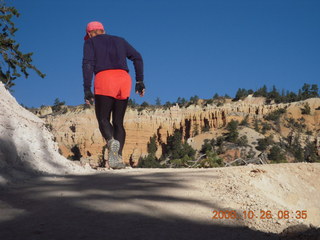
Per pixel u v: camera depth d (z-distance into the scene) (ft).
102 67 15.53
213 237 8.29
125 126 430.61
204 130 441.27
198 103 606.14
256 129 422.41
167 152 422.82
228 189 14.12
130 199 11.31
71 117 421.59
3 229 8.26
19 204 10.71
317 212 17.72
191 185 14.19
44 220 8.98
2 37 64.95
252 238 8.45
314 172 21.50
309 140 409.90
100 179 15.48
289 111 481.05
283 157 343.87
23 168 16.78
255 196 13.89
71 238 7.68
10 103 21.54
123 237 7.84
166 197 11.85
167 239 7.87
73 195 11.79
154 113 460.55
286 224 10.53
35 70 67.77
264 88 609.42
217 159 53.26
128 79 16.06
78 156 388.98
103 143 393.29
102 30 16.65
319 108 481.46
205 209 10.75
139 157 416.46
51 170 18.16
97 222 8.86
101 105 15.65
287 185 18.47
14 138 18.25
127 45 16.65
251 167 20.63
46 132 21.89
